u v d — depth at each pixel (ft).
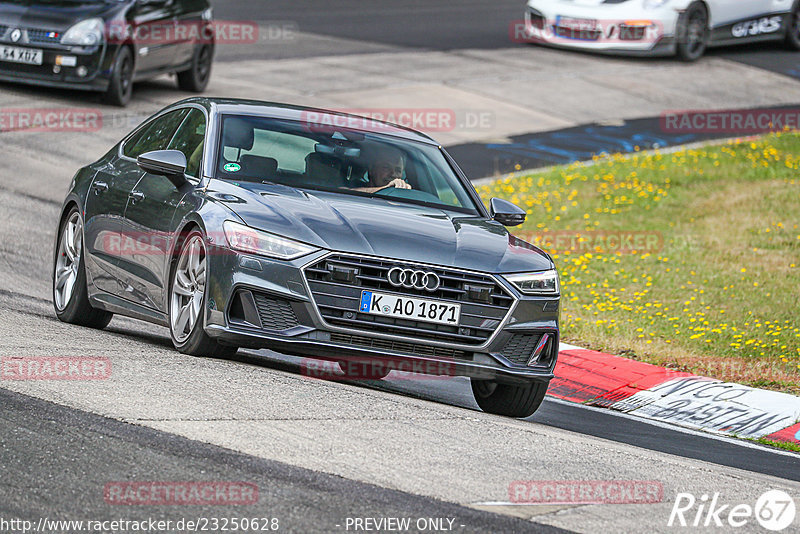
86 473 56.13
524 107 254.47
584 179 207.92
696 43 304.30
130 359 79.92
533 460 67.51
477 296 82.07
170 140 98.27
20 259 134.21
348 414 71.77
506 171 210.18
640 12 296.71
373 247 80.69
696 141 241.14
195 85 242.58
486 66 286.46
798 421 100.48
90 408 66.33
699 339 125.39
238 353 95.40
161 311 88.58
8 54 212.43
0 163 176.65
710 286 149.59
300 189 88.48
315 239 80.12
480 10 379.96
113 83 214.69
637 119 255.70
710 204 196.75
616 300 141.38
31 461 57.16
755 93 283.18
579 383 110.63
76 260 103.45
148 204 91.71
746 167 220.84
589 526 56.03
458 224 88.74
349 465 61.00
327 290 79.51
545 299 84.94
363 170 93.20
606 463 69.51
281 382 78.07
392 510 54.75
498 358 82.99
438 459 64.49
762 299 142.92
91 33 212.02
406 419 73.00
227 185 86.94
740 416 101.91
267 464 59.41
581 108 259.19
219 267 80.48
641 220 186.80
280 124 95.66
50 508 51.57
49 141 191.72
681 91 279.28
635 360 116.78
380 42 311.06
